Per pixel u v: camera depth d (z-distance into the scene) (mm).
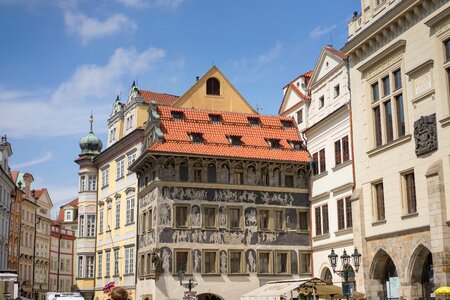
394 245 42719
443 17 38250
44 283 127250
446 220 37562
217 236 58188
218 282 57312
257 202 59938
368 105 46562
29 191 117188
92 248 76312
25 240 113250
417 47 41062
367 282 45375
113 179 72625
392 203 43219
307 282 40531
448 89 38250
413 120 41344
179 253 57031
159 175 57688
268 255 59438
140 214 62469
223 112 64250
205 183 58594
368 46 46688
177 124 60938
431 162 39312
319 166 59344
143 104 71750
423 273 41062
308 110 63250
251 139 62094
